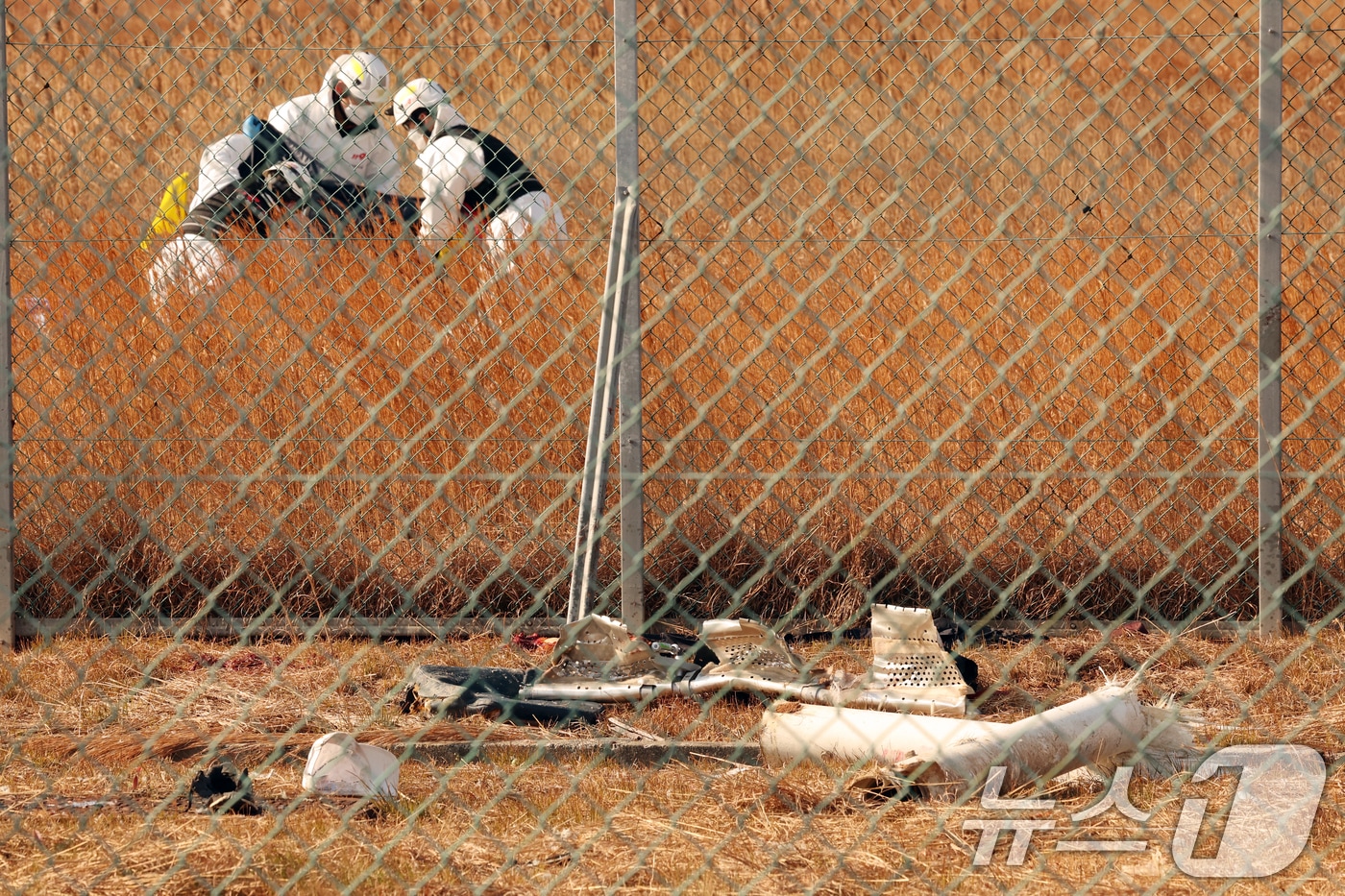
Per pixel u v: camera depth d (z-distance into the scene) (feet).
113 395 77.15
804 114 74.90
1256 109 78.74
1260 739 60.13
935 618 78.38
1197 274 77.46
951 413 77.46
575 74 79.61
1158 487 77.97
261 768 52.90
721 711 65.36
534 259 76.43
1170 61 67.51
